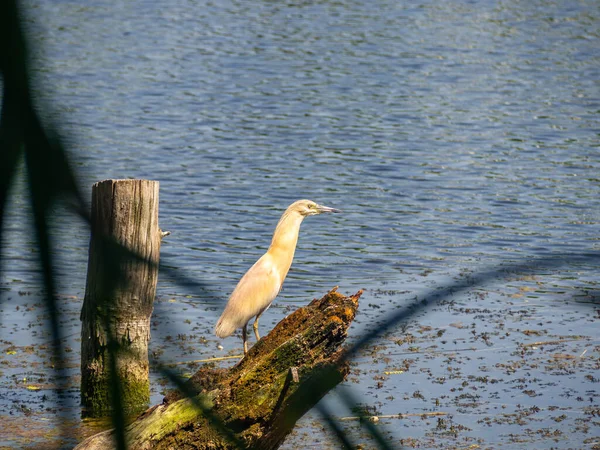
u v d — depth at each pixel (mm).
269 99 33438
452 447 8547
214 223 18969
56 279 947
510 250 16969
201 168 23938
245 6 55031
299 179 23031
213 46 43688
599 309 13234
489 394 10078
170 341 1473
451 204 20734
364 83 36500
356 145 26953
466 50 44031
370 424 1403
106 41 44250
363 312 13055
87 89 34000
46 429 8672
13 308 12281
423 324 12633
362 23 50375
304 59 41062
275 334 6883
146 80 36156
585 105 33281
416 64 40500
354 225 18906
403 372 10758
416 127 29469
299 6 55281
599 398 10000
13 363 10648
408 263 16125
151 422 6602
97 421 8797
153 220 8867
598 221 19203
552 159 25484
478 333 12281
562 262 1719
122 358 8867
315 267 15859
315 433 8719
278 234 10602
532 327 12562
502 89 36031
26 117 882
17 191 943
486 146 27047
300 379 6352
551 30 49562
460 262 16156
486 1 58875
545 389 10250
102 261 1119
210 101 32969
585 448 8633
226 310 10305
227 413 6480
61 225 1082
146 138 27141
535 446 8578
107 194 8773
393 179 23094
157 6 54875
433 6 56469
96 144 26109
